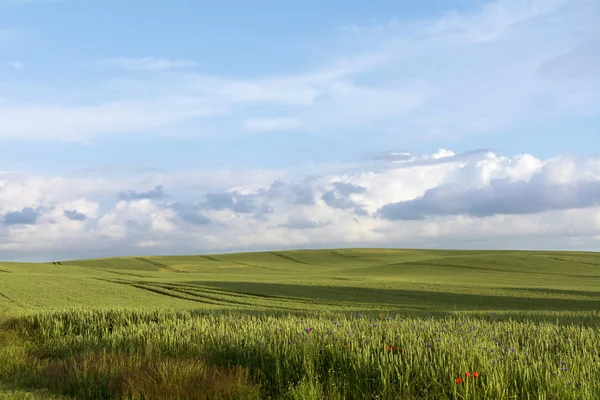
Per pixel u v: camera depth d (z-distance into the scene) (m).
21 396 9.71
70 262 120.25
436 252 158.00
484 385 8.31
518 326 16.73
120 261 123.25
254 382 10.16
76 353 14.60
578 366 9.41
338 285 59.81
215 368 10.87
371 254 151.00
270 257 141.88
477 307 42.56
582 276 88.69
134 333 16.23
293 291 53.34
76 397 9.95
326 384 9.55
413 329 14.47
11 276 60.47
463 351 9.88
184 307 36.94
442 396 8.43
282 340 12.13
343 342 11.55
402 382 8.97
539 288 60.81
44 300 40.97
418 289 57.12
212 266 119.50
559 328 16.47
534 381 8.66
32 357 14.53
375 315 25.61
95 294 46.59
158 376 10.05
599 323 20.80
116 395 9.77
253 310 28.06
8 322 21.00
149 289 53.31
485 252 157.38
